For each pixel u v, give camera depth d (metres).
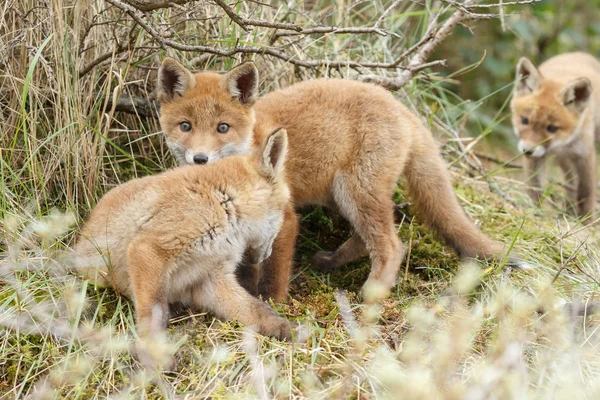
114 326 7.00
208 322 7.31
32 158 8.45
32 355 6.71
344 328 7.34
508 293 6.93
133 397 6.19
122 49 8.98
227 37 10.44
